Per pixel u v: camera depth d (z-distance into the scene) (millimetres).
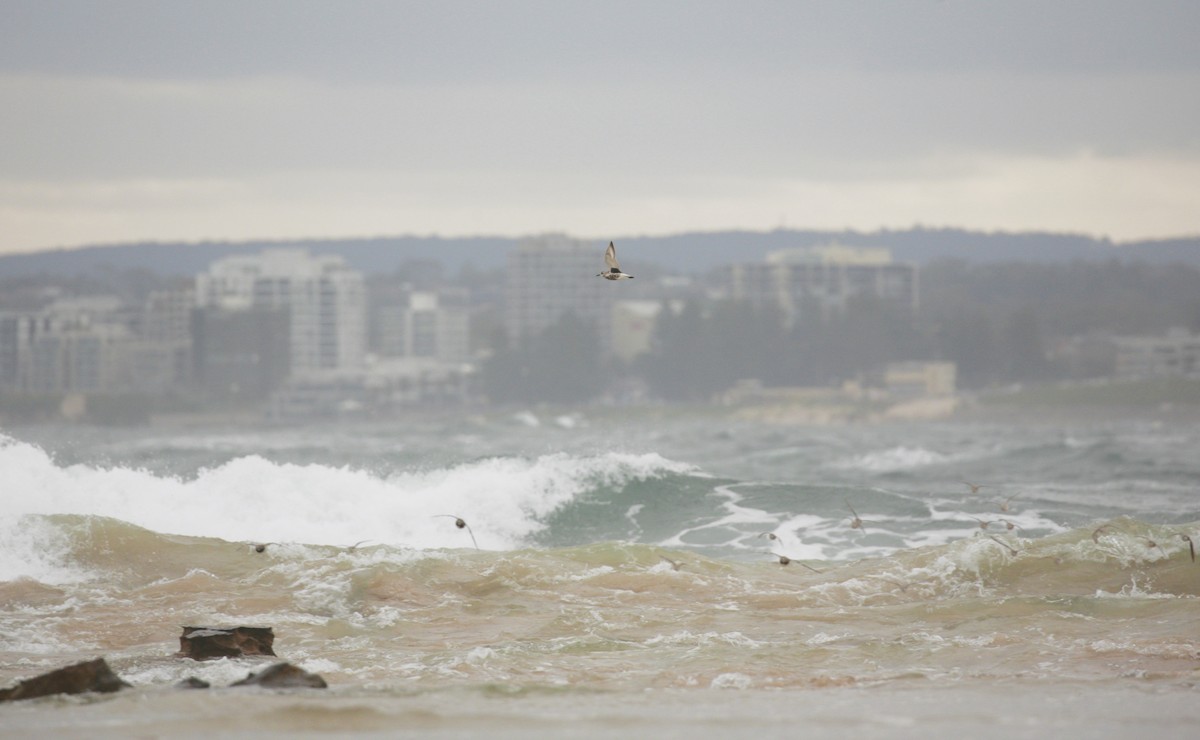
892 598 91438
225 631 75500
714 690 66375
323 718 58562
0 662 74562
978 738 55938
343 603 89750
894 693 65250
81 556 100750
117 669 71500
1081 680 67500
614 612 87188
